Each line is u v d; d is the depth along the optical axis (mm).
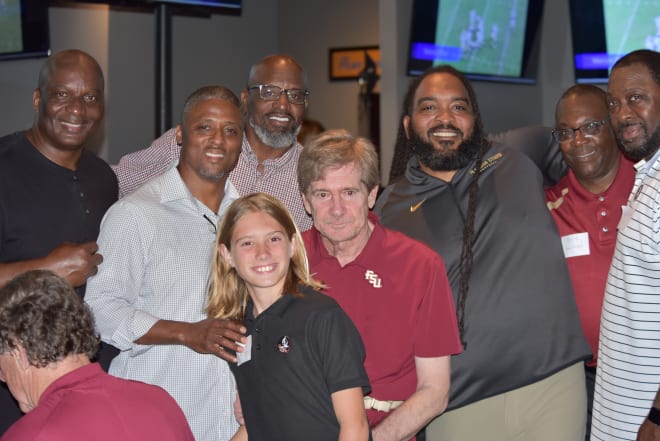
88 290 2453
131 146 6602
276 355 2002
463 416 2717
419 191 2803
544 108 6773
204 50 7961
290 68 3215
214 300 2195
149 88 6711
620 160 2912
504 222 2693
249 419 2096
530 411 2689
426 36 5953
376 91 8641
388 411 2283
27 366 1707
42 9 5797
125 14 6504
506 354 2643
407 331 2277
